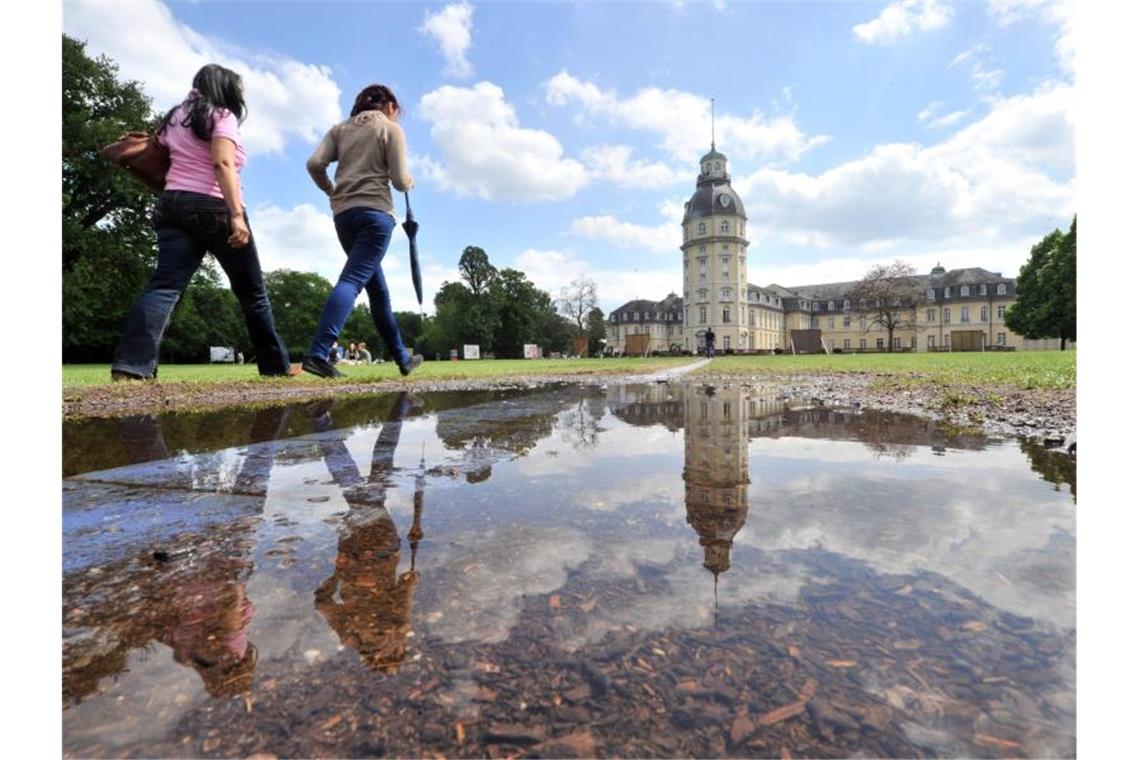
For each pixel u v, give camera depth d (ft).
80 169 80.53
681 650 2.23
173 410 12.71
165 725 1.83
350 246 19.45
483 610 2.58
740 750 1.71
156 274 15.58
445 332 208.33
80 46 80.59
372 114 18.01
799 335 212.84
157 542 3.55
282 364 21.01
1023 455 6.54
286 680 2.05
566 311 234.17
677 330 295.07
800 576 2.95
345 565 3.15
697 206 225.35
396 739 1.77
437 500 4.60
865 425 9.54
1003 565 3.08
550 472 5.72
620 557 3.26
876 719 1.84
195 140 14.92
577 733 1.79
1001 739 1.76
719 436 8.35
